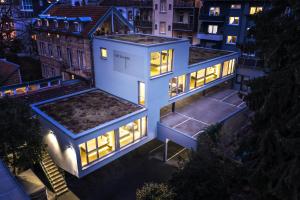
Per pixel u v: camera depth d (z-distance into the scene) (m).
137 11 51.19
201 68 25.83
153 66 21.19
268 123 12.68
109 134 19.09
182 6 42.19
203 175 14.92
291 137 11.15
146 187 16.47
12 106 16.88
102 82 25.28
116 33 27.72
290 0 11.03
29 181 17.23
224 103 27.91
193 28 42.31
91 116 19.59
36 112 20.00
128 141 20.31
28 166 18.55
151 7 47.72
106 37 24.31
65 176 21.12
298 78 10.05
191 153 17.14
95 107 21.38
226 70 31.25
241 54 32.53
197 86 26.75
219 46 39.75
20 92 26.09
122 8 52.91
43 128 19.75
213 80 28.97
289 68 11.06
